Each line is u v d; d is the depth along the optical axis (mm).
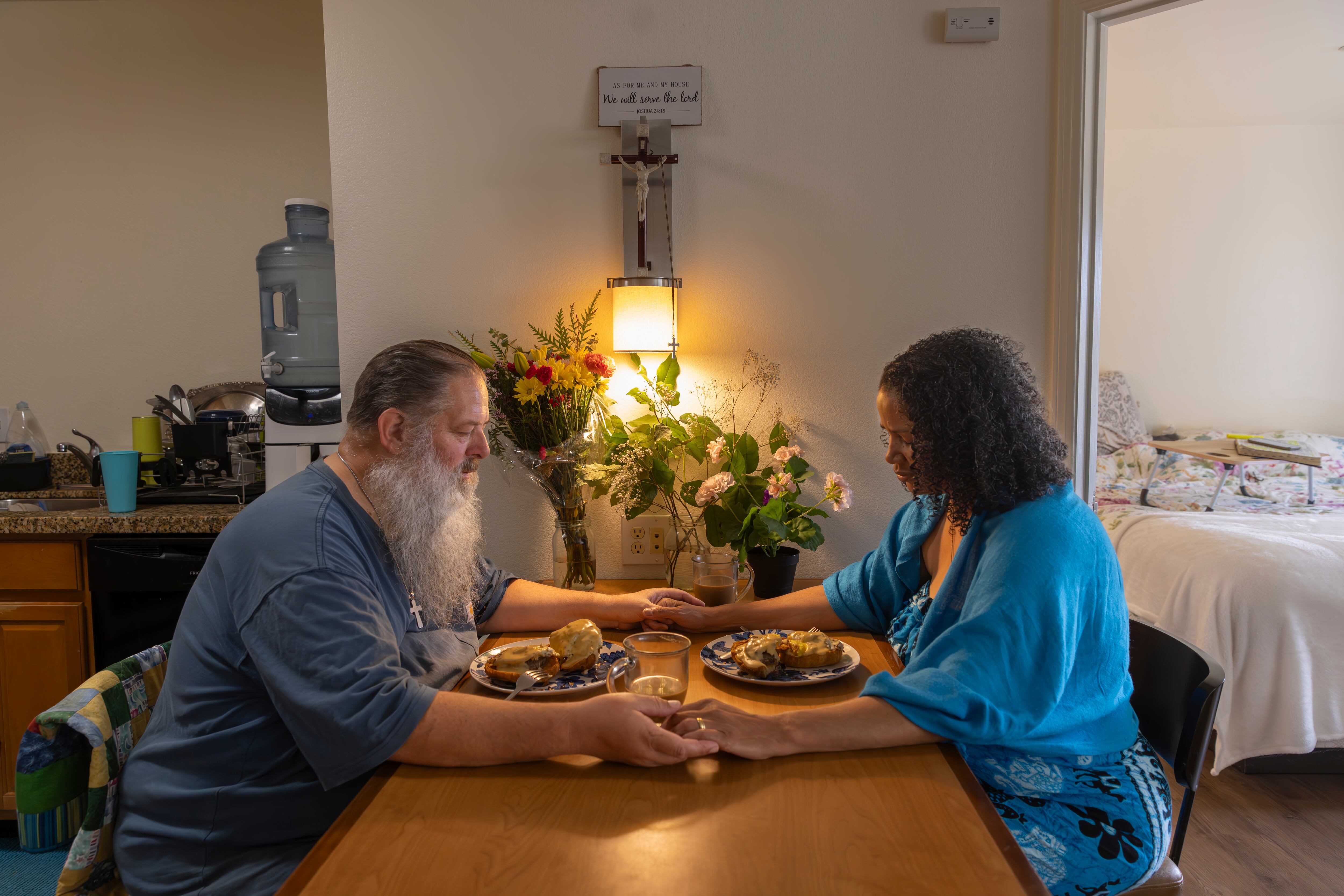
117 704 1101
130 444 2752
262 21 2656
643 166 1748
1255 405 4977
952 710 970
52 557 2154
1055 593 1042
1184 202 4906
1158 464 4273
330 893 717
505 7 1805
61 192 2689
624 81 1798
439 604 1279
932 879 735
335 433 2082
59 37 2656
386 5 1804
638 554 1870
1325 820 2207
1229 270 4922
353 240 1848
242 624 1026
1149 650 1266
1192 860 2029
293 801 1050
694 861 765
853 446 1864
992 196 1815
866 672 1260
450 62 1816
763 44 1799
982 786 963
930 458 1178
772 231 1829
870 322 1843
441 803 877
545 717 967
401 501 1190
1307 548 2484
